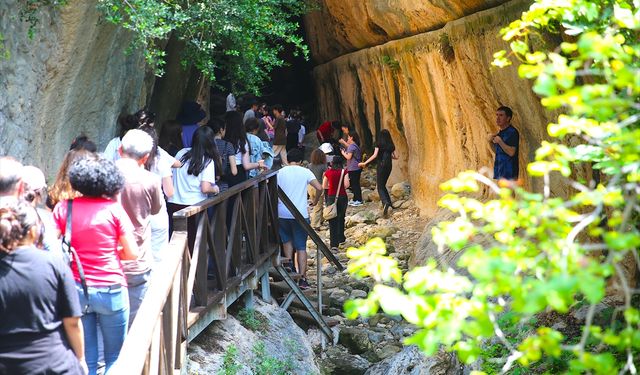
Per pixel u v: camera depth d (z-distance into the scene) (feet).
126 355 12.04
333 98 72.90
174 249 18.03
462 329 9.25
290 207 31.76
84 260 15.31
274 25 31.81
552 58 9.37
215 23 28.63
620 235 8.54
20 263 11.76
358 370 29.71
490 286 9.08
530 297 7.86
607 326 19.19
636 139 8.93
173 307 17.80
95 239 15.31
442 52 39.42
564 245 9.00
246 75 33.83
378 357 30.76
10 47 20.97
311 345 30.55
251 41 31.86
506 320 17.37
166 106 34.78
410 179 51.72
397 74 51.11
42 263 11.89
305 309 32.78
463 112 39.70
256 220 28.04
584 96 8.52
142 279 17.60
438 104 43.68
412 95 48.80
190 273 20.88
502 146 29.09
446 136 43.93
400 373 26.14
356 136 53.57
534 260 9.37
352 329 31.99
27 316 11.74
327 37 70.13
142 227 17.56
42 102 23.11
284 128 52.24
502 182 10.11
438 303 9.87
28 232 11.89
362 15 55.72
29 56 21.93
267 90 88.79
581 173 24.85
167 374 17.35
